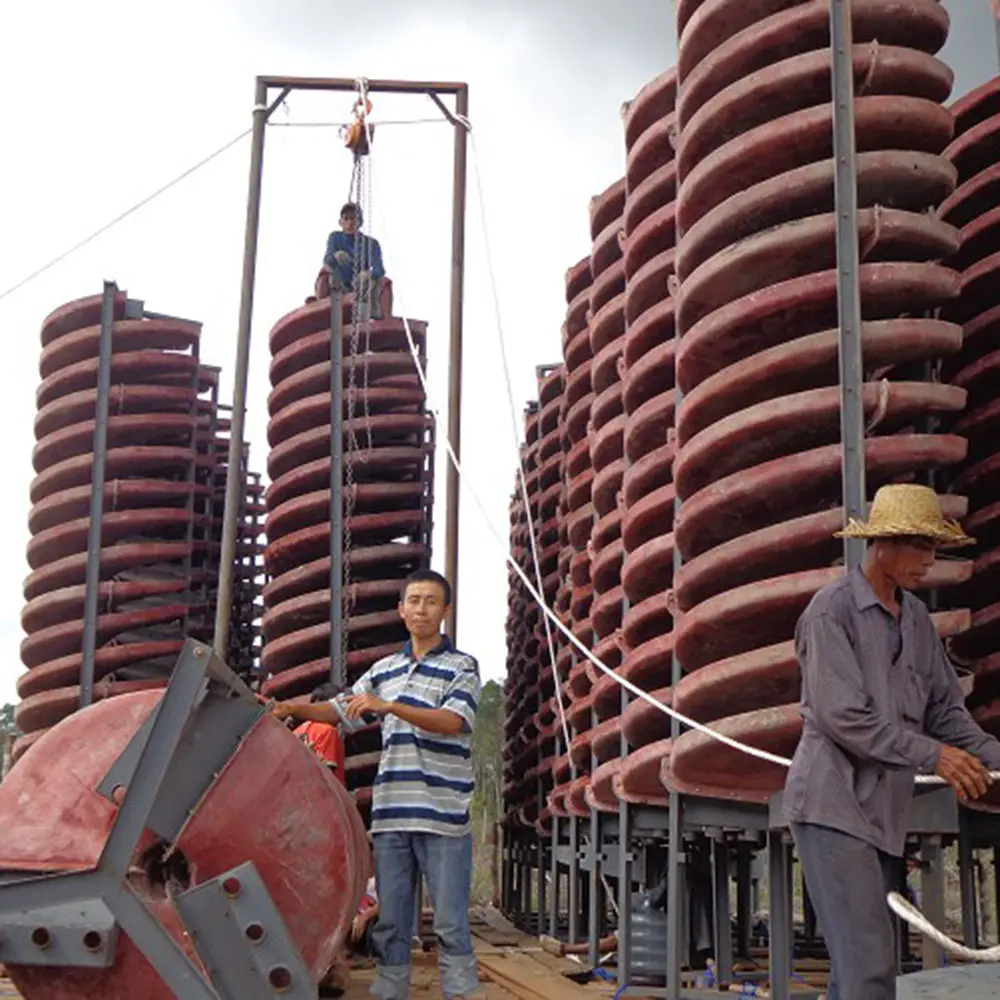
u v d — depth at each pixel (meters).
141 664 15.94
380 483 15.40
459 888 7.28
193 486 16.28
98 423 15.90
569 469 15.41
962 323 10.25
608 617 12.68
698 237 9.58
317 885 5.90
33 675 15.54
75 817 5.85
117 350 16.38
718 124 9.67
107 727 6.04
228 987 4.99
